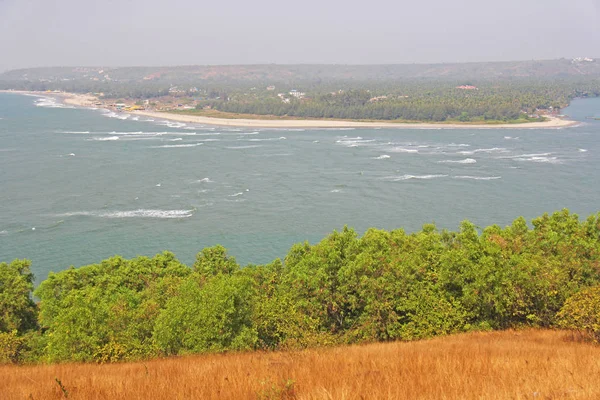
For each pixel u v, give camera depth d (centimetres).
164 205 10300
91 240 8350
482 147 17250
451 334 3228
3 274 4475
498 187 11669
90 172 13038
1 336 3516
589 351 2202
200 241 8394
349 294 3894
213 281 3303
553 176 12675
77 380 1761
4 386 1805
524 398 1287
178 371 1850
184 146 17538
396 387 1384
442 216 9625
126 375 1848
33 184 11719
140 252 7881
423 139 19425
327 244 4456
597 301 2711
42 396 1514
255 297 3581
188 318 2983
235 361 2117
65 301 3553
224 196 11019
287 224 9238
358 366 1748
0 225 8944
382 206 10300
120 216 9575
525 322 3541
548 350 2245
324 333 3391
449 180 12381
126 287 4612
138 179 12381
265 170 13588
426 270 3841
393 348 2438
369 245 4325
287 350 2694
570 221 5034
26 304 4447
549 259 4238
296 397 1352
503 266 3497
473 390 1359
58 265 7369
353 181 12331
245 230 8925
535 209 10006
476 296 3412
